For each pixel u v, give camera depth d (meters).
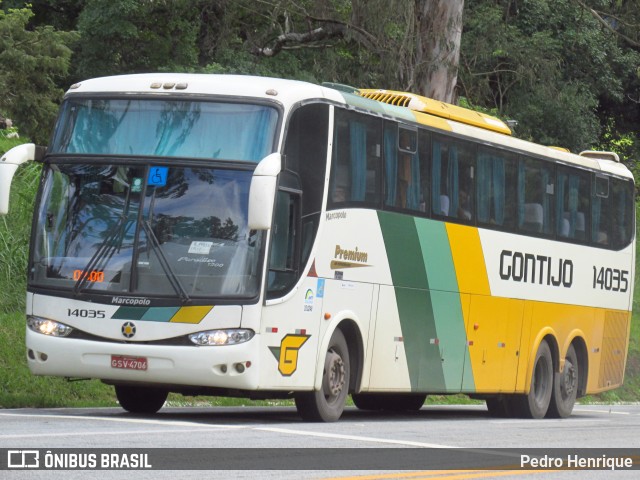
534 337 44.03
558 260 45.53
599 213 48.91
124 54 100.50
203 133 30.30
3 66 86.56
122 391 34.16
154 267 29.53
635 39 73.44
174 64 98.88
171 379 29.28
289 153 30.67
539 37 99.25
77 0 106.25
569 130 103.94
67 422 27.20
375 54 67.62
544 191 44.59
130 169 30.28
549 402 45.44
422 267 36.94
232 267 29.36
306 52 97.81
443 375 38.44
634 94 119.50
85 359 29.69
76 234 30.28
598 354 49.03
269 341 29.80
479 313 40.31
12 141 70.81
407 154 36.28
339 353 33.06
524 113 100.12
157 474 18.67
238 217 29.62
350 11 70.25
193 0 94.50
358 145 33.69
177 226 29.70
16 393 36.88
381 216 34.81
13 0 106.38
